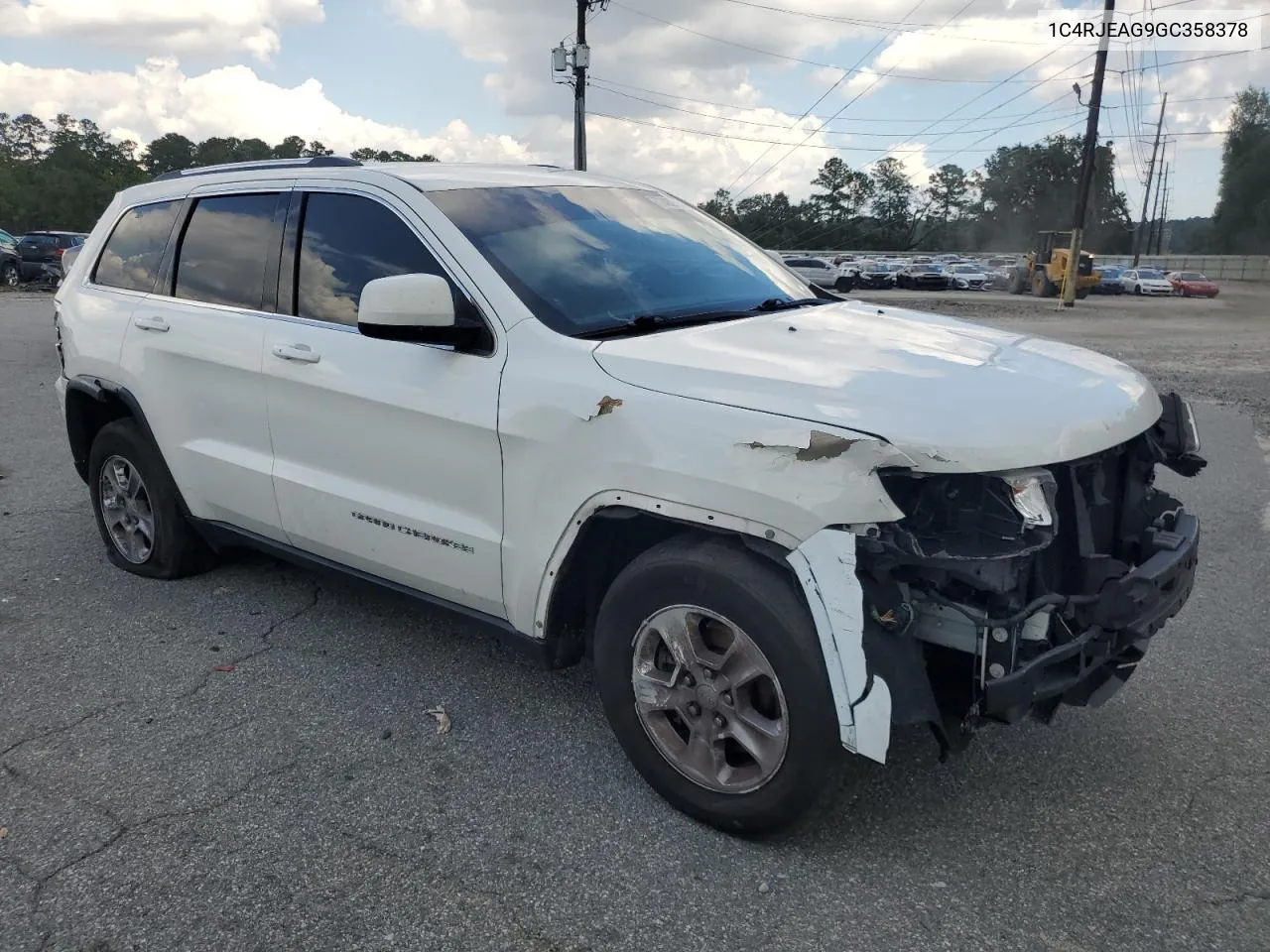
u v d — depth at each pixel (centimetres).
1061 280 3947
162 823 298
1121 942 248
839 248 11306
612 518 292
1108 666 298
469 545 332
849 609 247
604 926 255
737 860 282
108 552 516
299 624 447
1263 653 416
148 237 473
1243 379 1316
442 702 375
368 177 376
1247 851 285
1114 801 310
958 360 298
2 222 8881
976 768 329
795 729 263
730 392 273
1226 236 9581
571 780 322
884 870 277
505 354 318
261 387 394
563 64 3066
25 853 284
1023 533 251
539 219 367
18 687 386
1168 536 306
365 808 306
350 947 248
